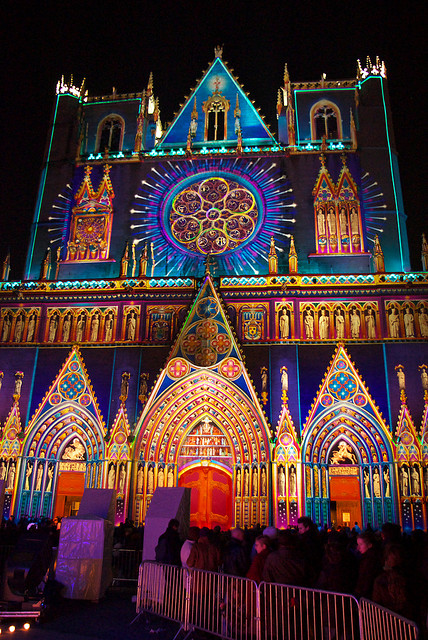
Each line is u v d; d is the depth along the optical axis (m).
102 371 37.69
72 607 17.95
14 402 37.44
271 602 11.56
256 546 13.45
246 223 42.19
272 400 35.59
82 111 47.97
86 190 44.22
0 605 15.97
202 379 36.41
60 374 37.78
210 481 35.94
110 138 46.75
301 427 34.84
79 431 37.50
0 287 40.66
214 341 37.16
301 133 45.06
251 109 46.62
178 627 15.66
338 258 40.06
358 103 45.00
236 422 35.94
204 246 41.81
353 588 12.30
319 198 41.88
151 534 19.75
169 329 38.31
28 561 16.28
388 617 9.63
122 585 23.12
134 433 35.53
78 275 41.59
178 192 43.81
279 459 34.12
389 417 34.66
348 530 28.33
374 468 34.41
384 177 42.22
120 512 33.94
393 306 37.03
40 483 36.44
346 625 11.62
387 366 35.75
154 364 37.44
